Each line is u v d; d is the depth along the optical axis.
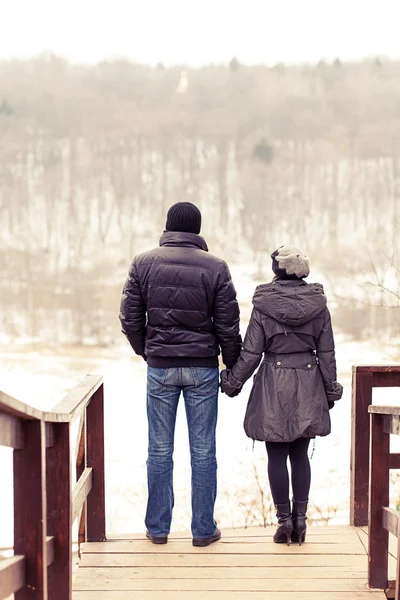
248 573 4.28
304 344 4.50
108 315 72.75
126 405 19.80
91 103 120.38
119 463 12.59
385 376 5.13
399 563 3.32
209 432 4.65
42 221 92.50
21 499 2.83
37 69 128.50
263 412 4.47
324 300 4.46
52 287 79.56
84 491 4.33
